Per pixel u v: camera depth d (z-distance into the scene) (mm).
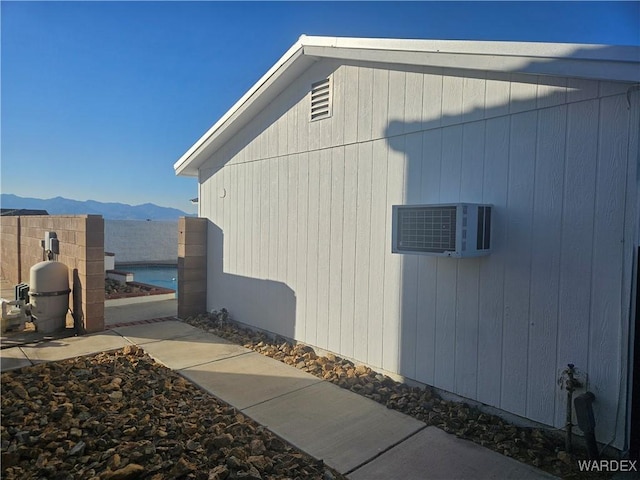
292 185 5543
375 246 4492
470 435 3227
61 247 6945
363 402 3824
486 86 3533
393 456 2930
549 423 3174
